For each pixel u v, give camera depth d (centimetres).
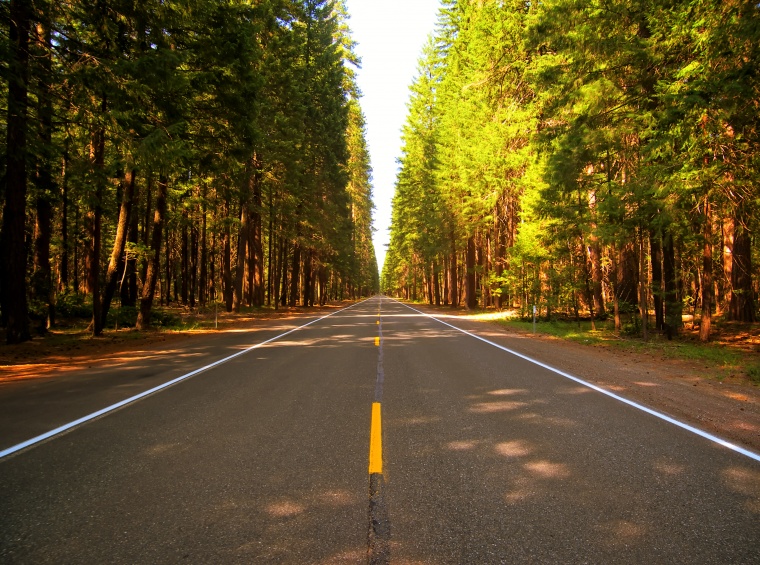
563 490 351
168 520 306
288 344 1337
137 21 1235
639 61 1302
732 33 878
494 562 257
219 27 1465
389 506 324
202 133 1606
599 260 1969
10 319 1278
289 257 4944
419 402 629
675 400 646
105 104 1188
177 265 4584
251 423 530
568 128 1527
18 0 1083
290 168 2881
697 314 2480
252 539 281
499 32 2392
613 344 1430
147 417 556
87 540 281
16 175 1268
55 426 520
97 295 1572
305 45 3181
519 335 1684
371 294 16388
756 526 298
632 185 1255
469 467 396
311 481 367
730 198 1089
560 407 604
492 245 3362
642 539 282
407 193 5053
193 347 1280
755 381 796
